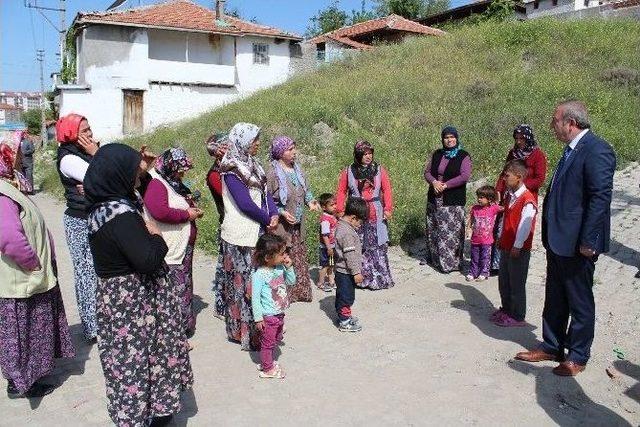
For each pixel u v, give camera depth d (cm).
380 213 662
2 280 389
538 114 1248
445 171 706
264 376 445
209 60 2612
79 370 461
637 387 426
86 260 495
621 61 1581
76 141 467
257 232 484
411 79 1659
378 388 428
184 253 495
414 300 629
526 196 515
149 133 2131
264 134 1353
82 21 2284
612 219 875
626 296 615
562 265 436
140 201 354
